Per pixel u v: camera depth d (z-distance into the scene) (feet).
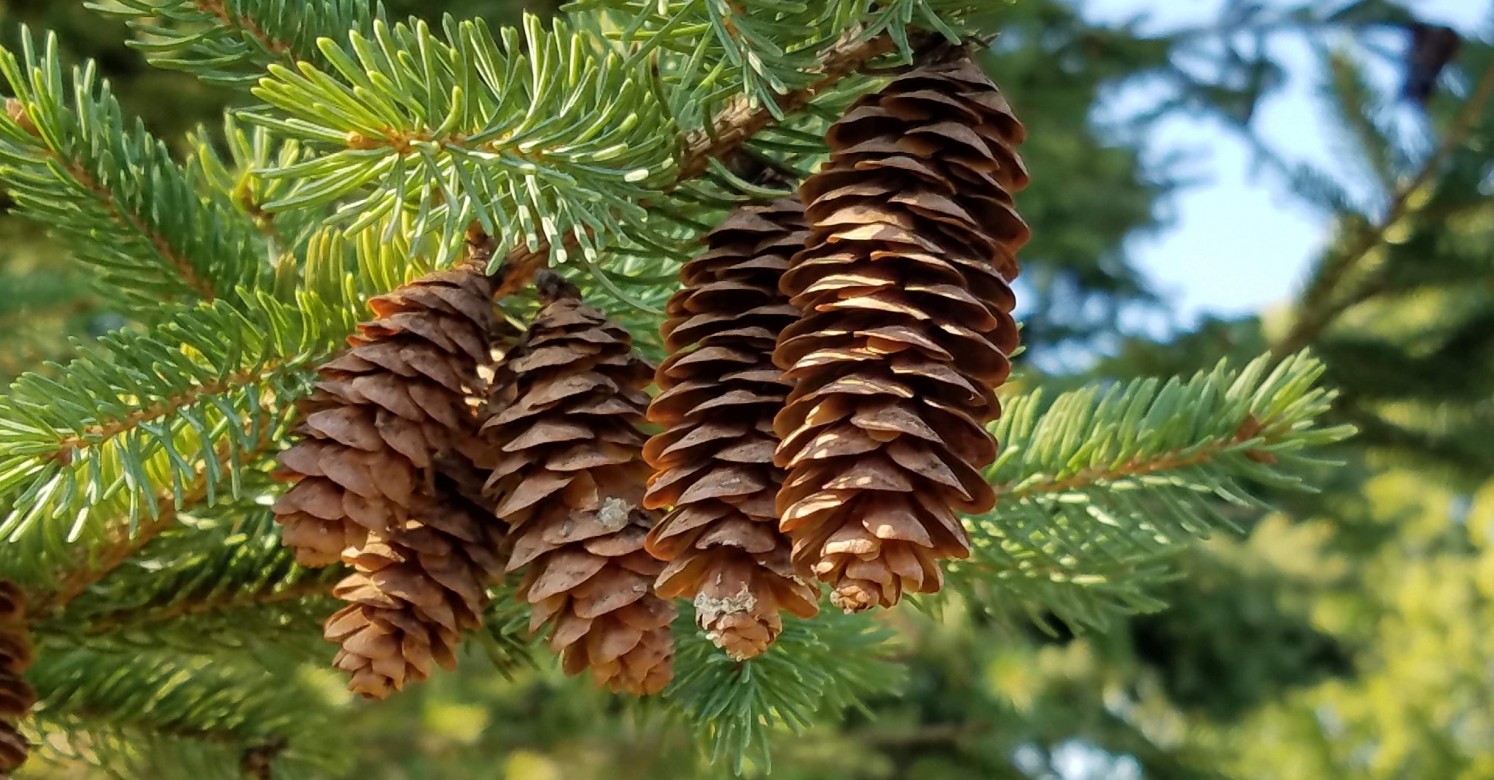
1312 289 2.21
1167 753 3.76
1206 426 1.01
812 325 0.87
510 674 1.02
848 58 0.92
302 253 1.07
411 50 0.89
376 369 0.91
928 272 0.87
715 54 0.91
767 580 0.87
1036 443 1.04
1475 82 2.01
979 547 1.04
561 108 0.89
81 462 0.89
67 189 0.97
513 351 0.93
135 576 1.01
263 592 1.02
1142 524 1.02
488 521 0.93
